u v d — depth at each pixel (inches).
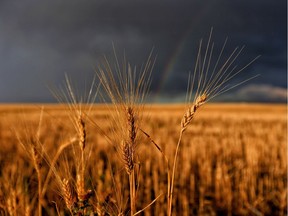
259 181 299.3
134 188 89.7
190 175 316.5
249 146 435.5
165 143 464.8
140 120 87.0
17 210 120.0
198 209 254.5
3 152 374.6
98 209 99.7
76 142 111.3
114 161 264.4
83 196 98.7
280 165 379.6
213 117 1408.7
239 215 253.3
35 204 162.4
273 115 1683.1
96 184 145.6
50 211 158.9
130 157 88.3
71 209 98.7
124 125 86.5
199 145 465.4
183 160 366.9
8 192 128.4
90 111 95.5
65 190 99.4
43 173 183.3
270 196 279.3
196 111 86.8
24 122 120.1
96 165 167.2
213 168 370.9
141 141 90.6
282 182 300.0
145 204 240.4
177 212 240.2
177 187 292.2
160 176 310.3
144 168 319.6
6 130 521.7
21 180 143.7
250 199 273.3
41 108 110.0
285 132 764.0
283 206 257.1
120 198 100.1
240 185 271.4
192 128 838.5
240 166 344.8
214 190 297.1
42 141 293.3
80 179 101.2
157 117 1267.2
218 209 259.4
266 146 466.9
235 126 952.9
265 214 252.4
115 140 88.4
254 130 799.7
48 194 165.6
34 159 116.3
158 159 358.3
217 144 483.2
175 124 999.6
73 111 97.3
